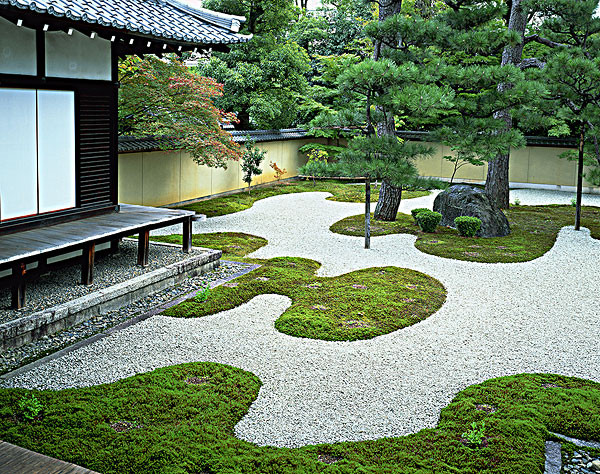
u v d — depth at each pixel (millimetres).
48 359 5621
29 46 7152
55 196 7891
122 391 4898
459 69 11391
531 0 13023
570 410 4719
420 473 3852
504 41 12008
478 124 11414
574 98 12391
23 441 4070
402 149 10727
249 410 4781
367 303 7578
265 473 3822
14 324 5836
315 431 4473
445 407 4848
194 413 4613
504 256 10492
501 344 6359
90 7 7090
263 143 19516
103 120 8523
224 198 16609
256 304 7582
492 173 16156
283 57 18641
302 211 15102
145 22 7730
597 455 4152
